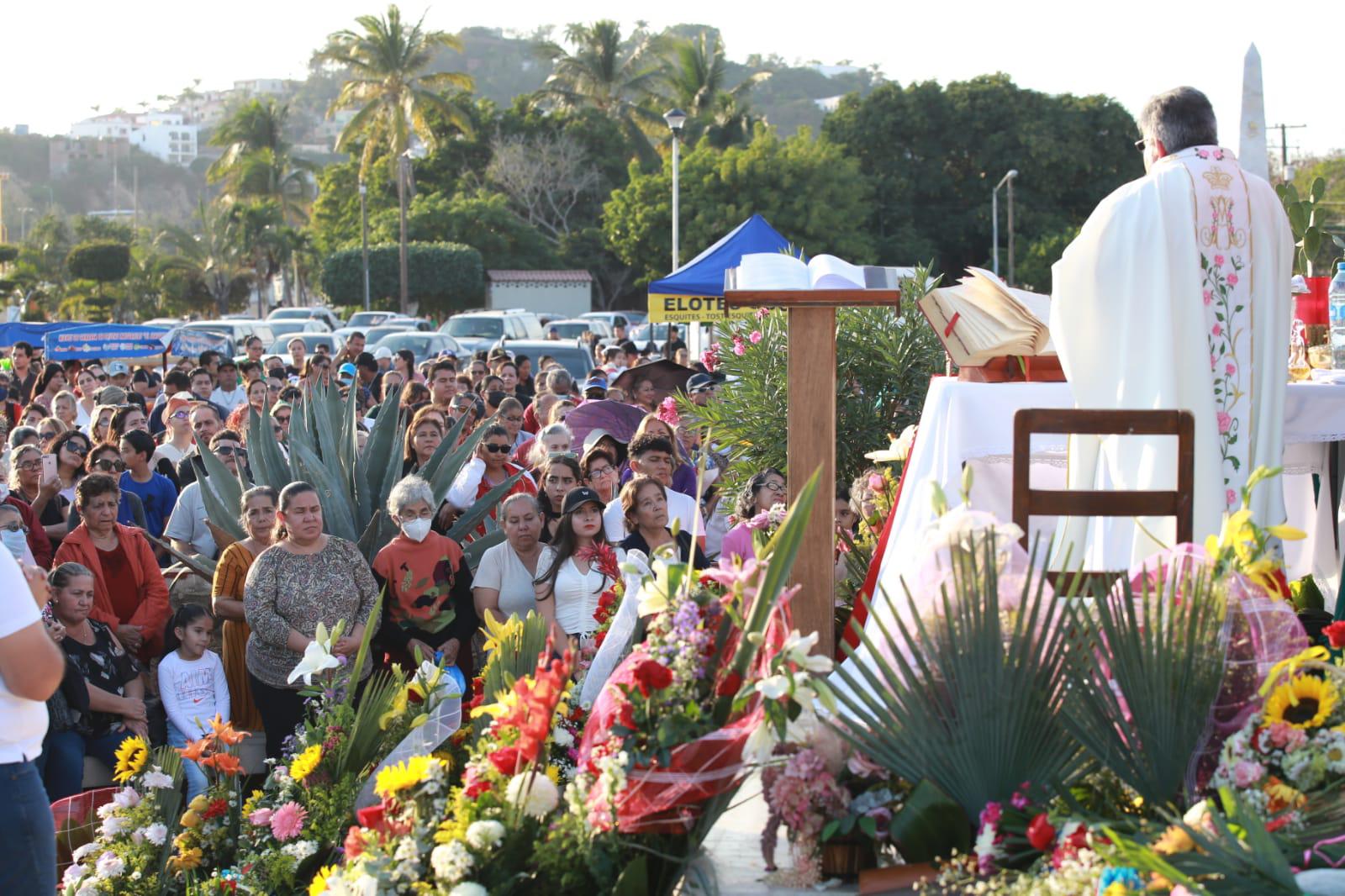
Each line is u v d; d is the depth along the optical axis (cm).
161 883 501
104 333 1672
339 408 905
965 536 325
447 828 357
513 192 5841
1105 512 361
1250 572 321
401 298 4728
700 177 4703
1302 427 427
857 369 824
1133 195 393
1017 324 439
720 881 332
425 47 5856
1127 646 312
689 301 1288
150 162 16612
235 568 666
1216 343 395
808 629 423
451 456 822
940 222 5200
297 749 512
